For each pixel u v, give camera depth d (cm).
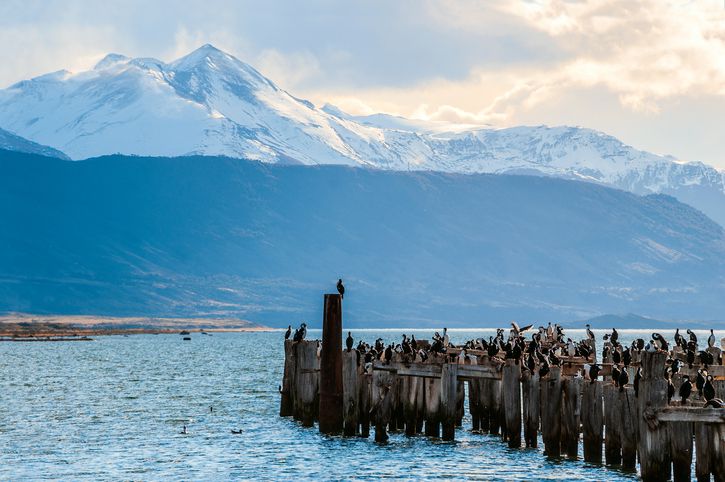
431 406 9644
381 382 9644
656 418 6919
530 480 8300
